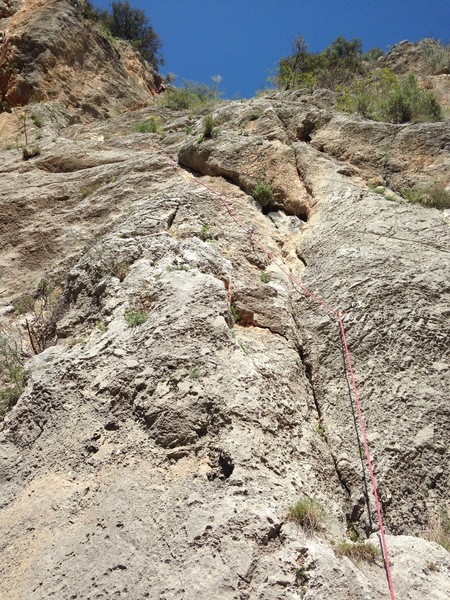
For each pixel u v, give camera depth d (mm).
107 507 3898
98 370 5039
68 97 15836
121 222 7703
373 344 5586
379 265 6332
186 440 4320
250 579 3330
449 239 6664
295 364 5480
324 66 17625
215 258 6340
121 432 4496
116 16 26766
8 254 8164
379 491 4457
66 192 9000
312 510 3807
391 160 8266
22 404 4984
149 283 5867
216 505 3740
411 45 15812
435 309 5754
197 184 8164
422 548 3672
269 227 7656
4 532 4012
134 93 17812
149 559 3486
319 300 6246
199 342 5004
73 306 6379
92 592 3371
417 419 4906
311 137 9078
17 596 3512
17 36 16047
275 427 4578
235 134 8992
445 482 4551
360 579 3348
